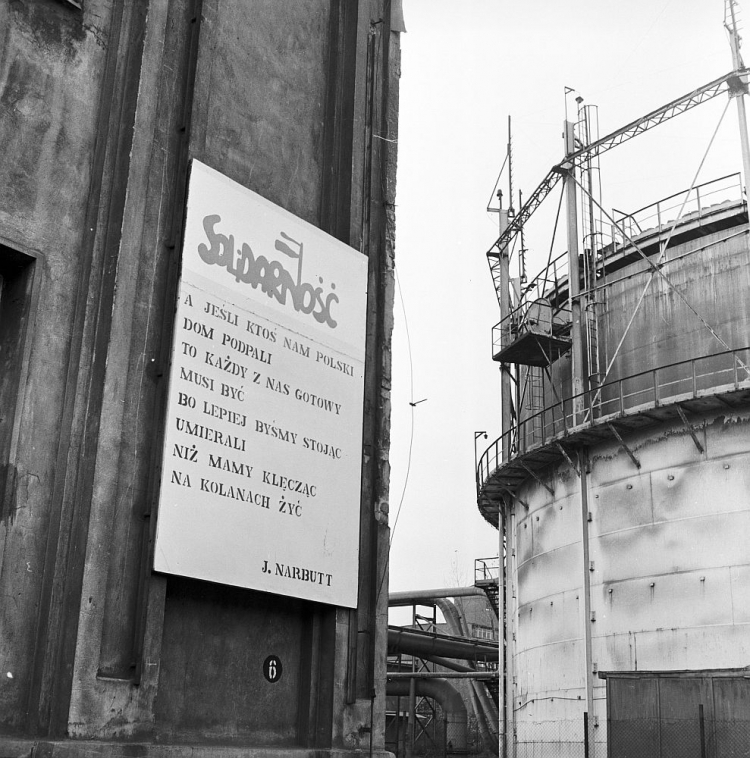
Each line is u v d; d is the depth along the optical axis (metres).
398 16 14.87
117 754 8.75
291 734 11.05
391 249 13.66
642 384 31.19
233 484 10.46
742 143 28.72
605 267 33.97
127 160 10.35
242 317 11.02
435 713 56.78
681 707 23.12
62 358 9.62
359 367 12.48
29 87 9.93
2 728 8.50
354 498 11.94
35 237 9.65
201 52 11.40
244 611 10.85
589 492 30.28
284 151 12.76
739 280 29.89
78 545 9.14
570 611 29.83
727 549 26.34
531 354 36.09
